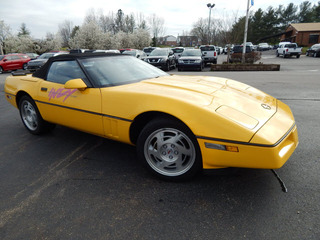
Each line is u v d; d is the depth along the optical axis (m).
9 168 2.78
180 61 14.38
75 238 1.73
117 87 2.63
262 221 1.82
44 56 18.20
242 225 1.79
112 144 3.37
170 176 2.34
